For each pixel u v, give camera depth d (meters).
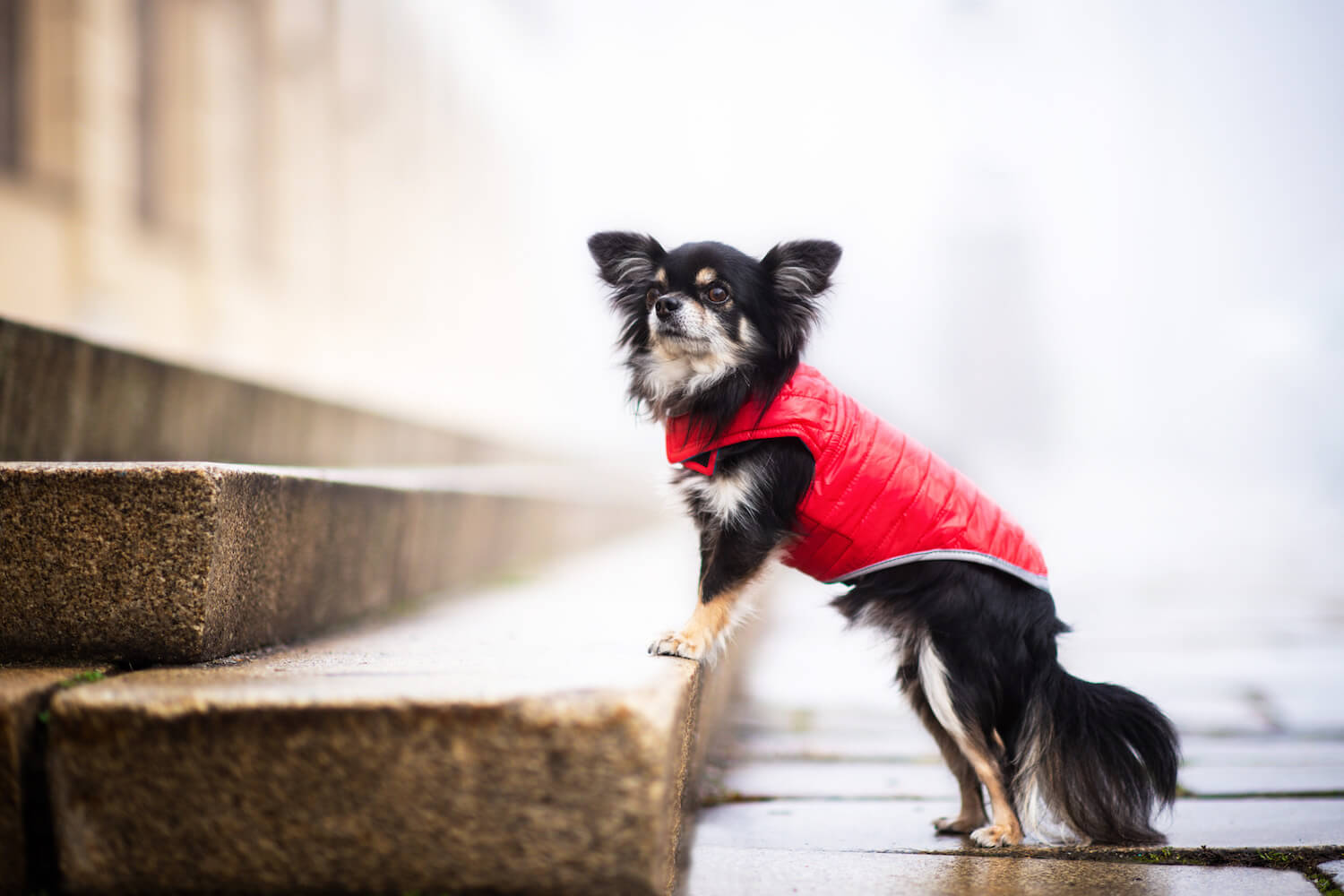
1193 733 4.05
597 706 1.78
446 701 1.79
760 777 3.51
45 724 1.87
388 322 12.91
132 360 3.81
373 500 3.69
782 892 2.23
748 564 2.81
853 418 2.85
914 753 3.88
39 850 1.85
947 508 2.78
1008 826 2.69
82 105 7.75
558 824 1.78
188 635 2.34
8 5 7.17
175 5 8.80
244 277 9.88
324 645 2.86
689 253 3.13
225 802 1.81
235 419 4.55
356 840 1.81
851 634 2.95
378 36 12.45
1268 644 6.06
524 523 6.51
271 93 10.27
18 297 7.12
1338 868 2.38
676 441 3.01
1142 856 2.55
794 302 3.11
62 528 2.33
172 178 8.87
